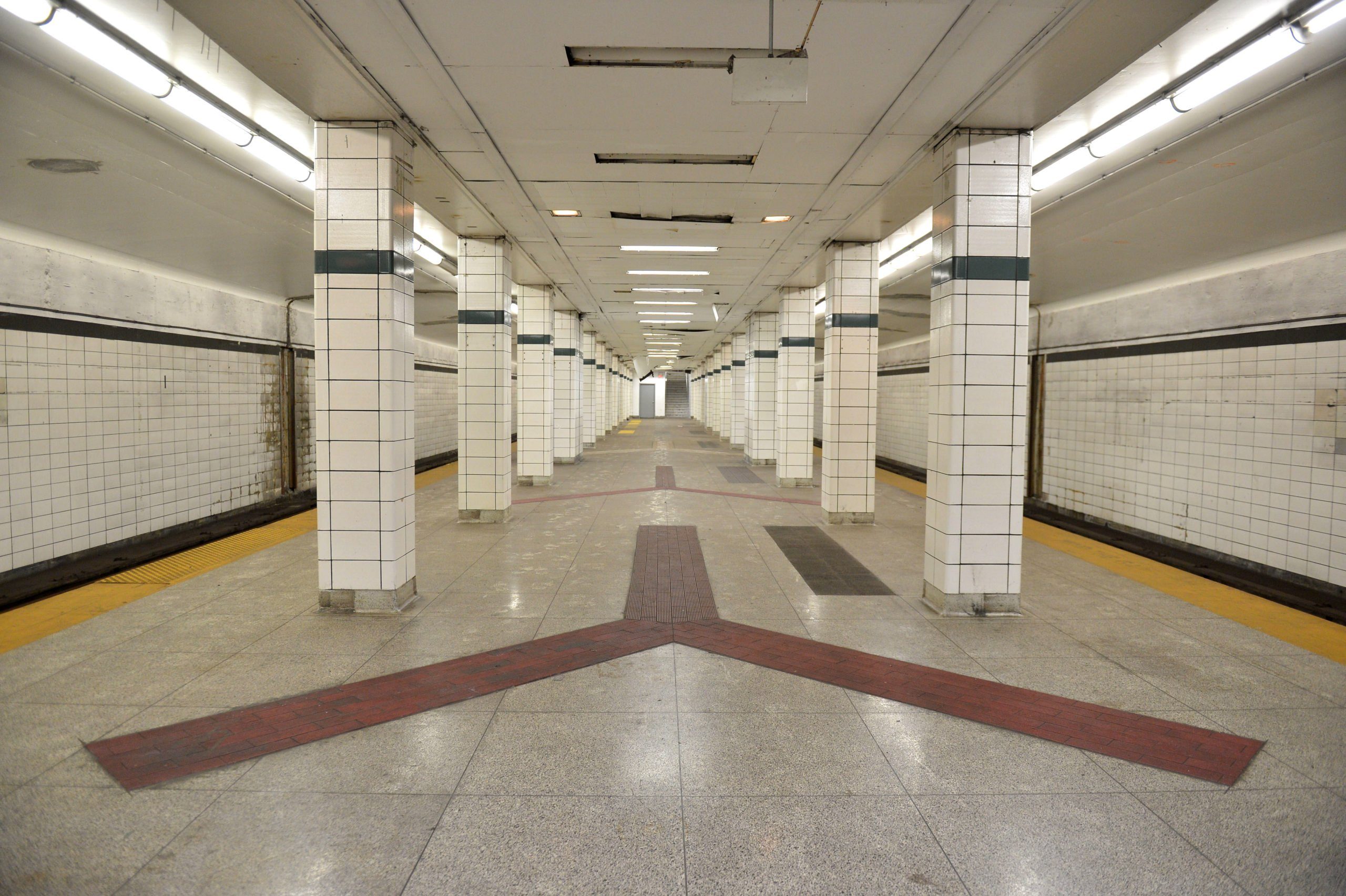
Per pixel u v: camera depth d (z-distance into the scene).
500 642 4.34
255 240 6.83
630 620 4.80
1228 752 3.02
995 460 4.91
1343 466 5.62
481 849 2.32
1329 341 5.75
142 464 7.41
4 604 5.26
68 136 4.27
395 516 4.92
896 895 2.12
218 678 3.74
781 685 3.73
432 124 4.78
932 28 3.37
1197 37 3.36
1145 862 2.29
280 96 4.34
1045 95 4.13
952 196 4.82
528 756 2.94
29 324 5.99
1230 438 6.78
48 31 3.13
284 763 2.88
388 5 3.21
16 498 5.87
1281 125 3.94
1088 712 3.41
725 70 3.90
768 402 15.55
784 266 10.02
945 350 4.97
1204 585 5.84
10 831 2.41
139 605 5.08
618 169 5.70
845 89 4.11
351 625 4.66
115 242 6.45
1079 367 9.34
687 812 2.54
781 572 6.17
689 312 15.79
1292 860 2.30
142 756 2.92
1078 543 7.66
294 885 2.14
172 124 4.27
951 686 3.72
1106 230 6.15
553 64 3.84
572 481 12.80
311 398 11.41
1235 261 6.62
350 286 4.82
